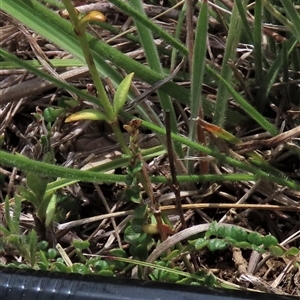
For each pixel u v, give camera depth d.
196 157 0.31
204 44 0.28
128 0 0.31
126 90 0.26
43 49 0.40
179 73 0.36
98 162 0.35
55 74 0.32
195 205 0.31
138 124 0.26
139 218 0.28
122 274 0.29
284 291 0.29
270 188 0.32
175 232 0.30
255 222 0.32
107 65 0.31
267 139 0.32
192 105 0.30
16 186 0.32
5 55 0.28
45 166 0.27
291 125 0.34
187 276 0.27
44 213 0.30
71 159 0.35
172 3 0.39
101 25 0.37
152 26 0.29
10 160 0.27
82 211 0.34
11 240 0.28
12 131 0.37
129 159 0.27
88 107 0.35
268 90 0.34
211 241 0.26
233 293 0.24
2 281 0.25
